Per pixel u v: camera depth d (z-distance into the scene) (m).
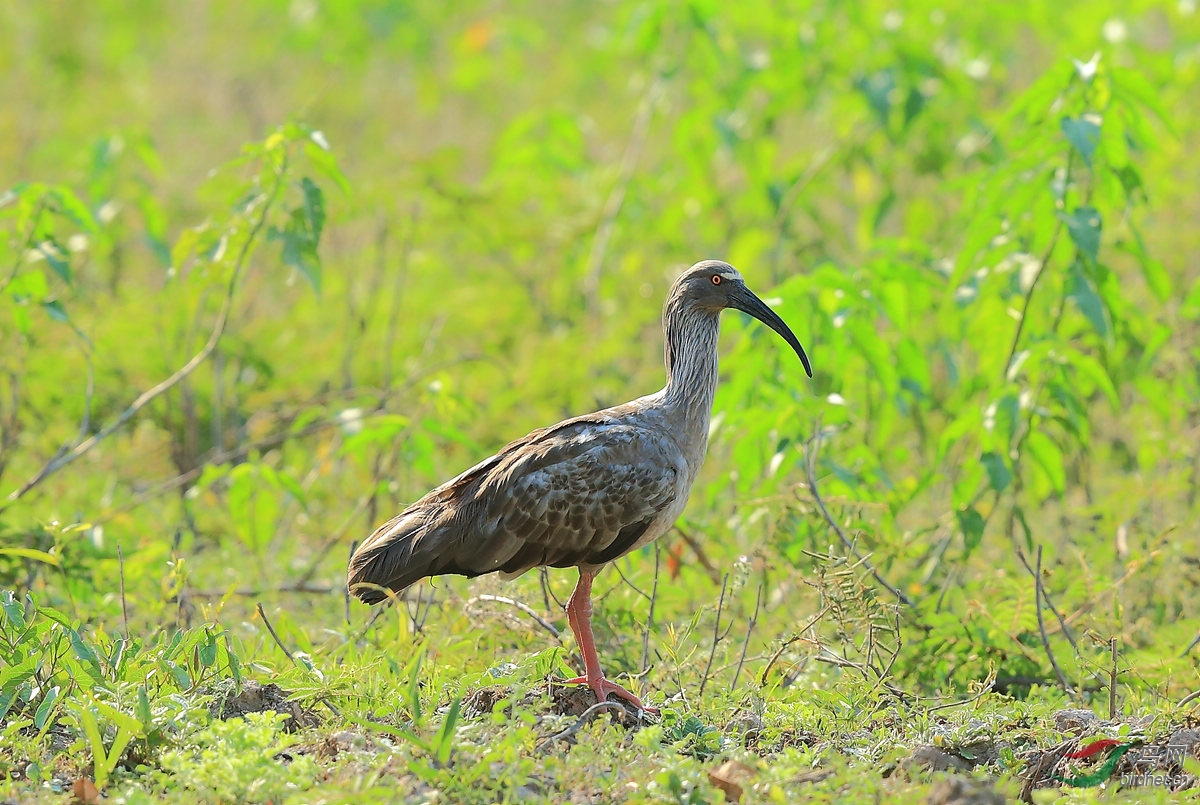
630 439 10.32
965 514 12.41
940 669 11.07
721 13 21.25
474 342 19.61
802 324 13.35
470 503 10.12
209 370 17.72
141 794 7.68
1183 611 12.09
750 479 13.24
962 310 13.70
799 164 21.06
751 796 7.83
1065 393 12.89
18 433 15.75
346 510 15.16
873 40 19.47
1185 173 18.53
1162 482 13.16
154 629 11.19
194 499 14.23
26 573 12.16
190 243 13.68
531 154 21.39
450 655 10.28
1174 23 21.88
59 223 18.81
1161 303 14.16
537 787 8.17
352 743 8.49
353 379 18.36
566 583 11.60
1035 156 13.13
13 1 29.92
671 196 20.72
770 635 11.33
